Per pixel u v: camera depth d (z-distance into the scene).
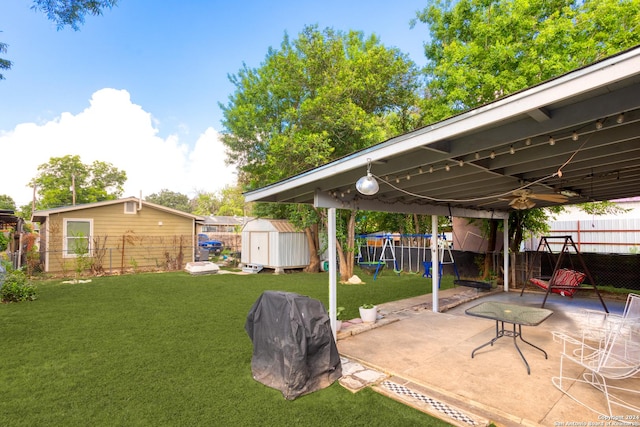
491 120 2.31
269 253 12.75
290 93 11.59
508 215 8.53
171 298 7.55
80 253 11.24
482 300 7.64
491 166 3.50
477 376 3.43
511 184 4.86
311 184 4.65
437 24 10.46
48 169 33.22
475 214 7.42
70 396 3.01
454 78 9.00
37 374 3.48
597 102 2.11
